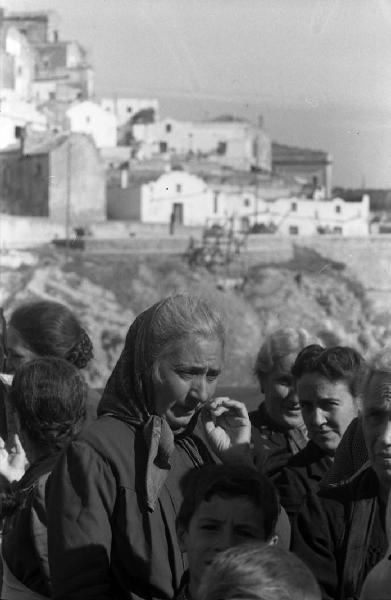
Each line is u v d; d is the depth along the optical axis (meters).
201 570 5.22
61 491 5.50
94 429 5.67
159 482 5.59
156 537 5.53
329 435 6.76
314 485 6.68
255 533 5.22
